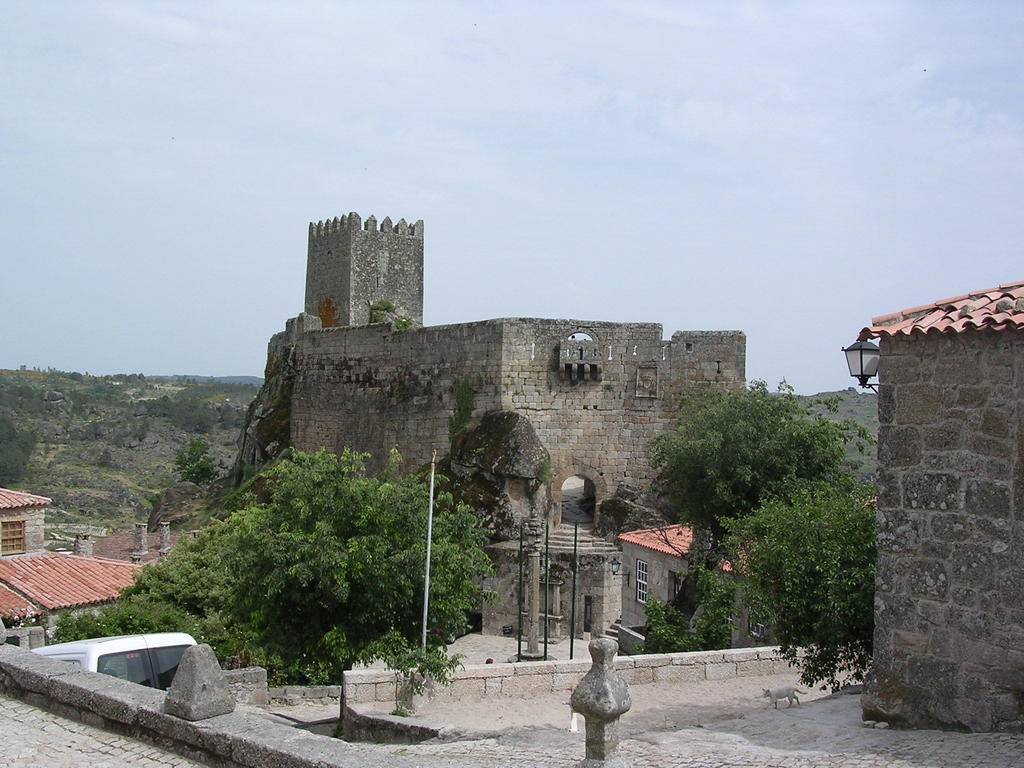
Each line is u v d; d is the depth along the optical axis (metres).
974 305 16.86
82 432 194.38
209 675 13.91
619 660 26.97
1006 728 15.45
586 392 59.06
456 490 56.38
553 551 50.00
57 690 15.51
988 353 15.83
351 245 80.75
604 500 58.34
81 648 21.52
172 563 45.31
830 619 20.08
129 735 14.35
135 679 21.50
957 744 14.88
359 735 23.95
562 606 49.75
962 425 16.14
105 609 42.00
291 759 12.26
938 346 16.50
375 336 66.75
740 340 57.97
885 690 17.02
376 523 30.17
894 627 17.03
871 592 19.70
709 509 41.00
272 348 82.44
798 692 24.27
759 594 21.52
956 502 16.20
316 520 29.98
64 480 154.50
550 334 59.03
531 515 55.59
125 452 180.38
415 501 31.06
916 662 16.70
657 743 17.09
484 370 59.41
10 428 170.00
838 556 20.48
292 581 29.38
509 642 49.75
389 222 82.50
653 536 47.88
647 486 58.06
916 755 14.46
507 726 22.95
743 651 28.39
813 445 40.16
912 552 16.78
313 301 84.12
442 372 61.78
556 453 58.62
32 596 42.47
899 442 17.00
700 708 24.34
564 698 26.41
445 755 17.33
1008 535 15.51
